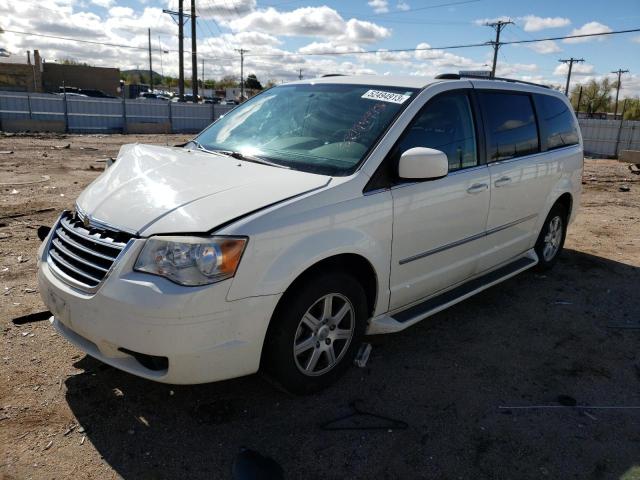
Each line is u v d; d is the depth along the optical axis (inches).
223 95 3097.9
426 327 171.6
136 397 125.1
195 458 107.0
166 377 106.7
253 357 111.9
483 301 195.8
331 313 127.0
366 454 110.3
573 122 225.5
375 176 131.3
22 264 205.5
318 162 135.6
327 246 118.3
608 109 3093.0
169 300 101.5
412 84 155.9
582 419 125.9
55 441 109.4
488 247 175.5
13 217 277.6
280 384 121.3
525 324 177.0
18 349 142.8
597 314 187.9
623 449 116.0
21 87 2159.2
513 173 177.8
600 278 225.3
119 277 105.4
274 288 110.0
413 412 125.0
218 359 107.0
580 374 146.6
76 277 114.4
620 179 581.6
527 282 217.3
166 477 101.8
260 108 171.6
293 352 119.3
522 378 142.9
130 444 109.8
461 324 175.2
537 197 196.9
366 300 134.5
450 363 148.8
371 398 129.6
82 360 139.3
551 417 126.0
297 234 113.8
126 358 111.3
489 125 170.1
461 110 161.3
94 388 127.6
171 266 103.3
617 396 136.6
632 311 191.8
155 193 119.4
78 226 122.0
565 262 245.8
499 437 117.9
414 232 141.8
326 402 127.1
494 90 176.6
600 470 109.3
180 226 106.7
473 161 163.2
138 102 1162.0
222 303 104.9
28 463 103.0
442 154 132.9
